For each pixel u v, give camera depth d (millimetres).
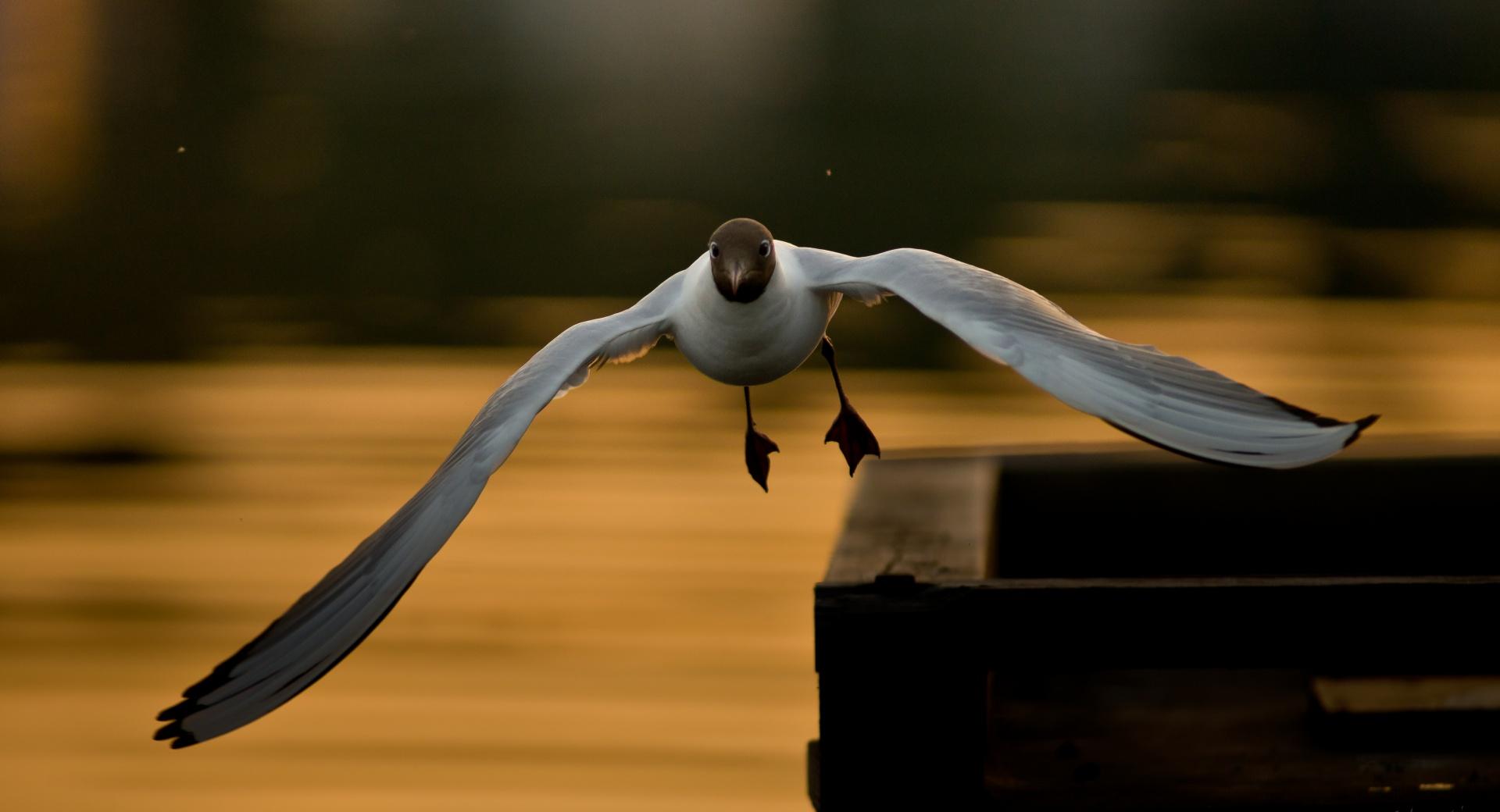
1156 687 8289
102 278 21672
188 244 23078
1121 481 9289
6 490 14758
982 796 6352
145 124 28438
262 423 16281
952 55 32406
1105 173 26078
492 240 23078
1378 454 9164
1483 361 17531
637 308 6352
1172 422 4629
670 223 23625
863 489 8797
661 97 30000
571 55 32781
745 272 5914
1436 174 26141
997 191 25312
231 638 12141
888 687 6340
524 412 5680
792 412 16422
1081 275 20859
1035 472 9352
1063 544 9359
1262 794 6922
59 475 15070
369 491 14547
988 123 28812
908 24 34250
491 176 25953
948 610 6293
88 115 28688
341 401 16859
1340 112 29531
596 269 21797
